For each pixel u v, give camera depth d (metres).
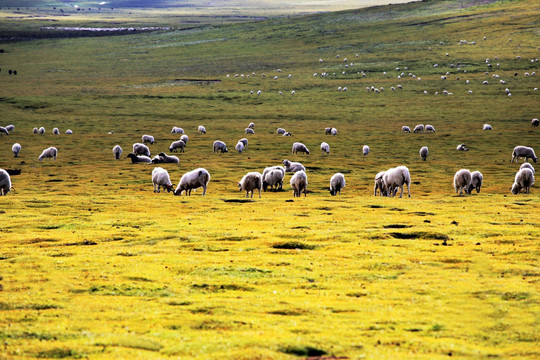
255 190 100.12
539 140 185.12
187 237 56.62
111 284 40.72
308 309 35.31
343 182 92.56
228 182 109.19
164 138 194.50
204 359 26.34
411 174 123.56
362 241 54.47
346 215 68.94
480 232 57.00
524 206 75.19
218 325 32.09
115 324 32.25
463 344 29.92
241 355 26.73
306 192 98.62
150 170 125.12
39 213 70.94
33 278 42.16
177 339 29.59
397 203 78.44
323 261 47.53
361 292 39.09
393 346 29.33
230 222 64.62
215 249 51.97
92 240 56.00
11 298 37.03
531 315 33.75
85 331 30.81
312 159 147.75
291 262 47.00
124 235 58.31
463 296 37.88
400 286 40.41
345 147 174.62
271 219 66.56
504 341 30.52
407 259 47.59
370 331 31.59
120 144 179.62
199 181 87.25
